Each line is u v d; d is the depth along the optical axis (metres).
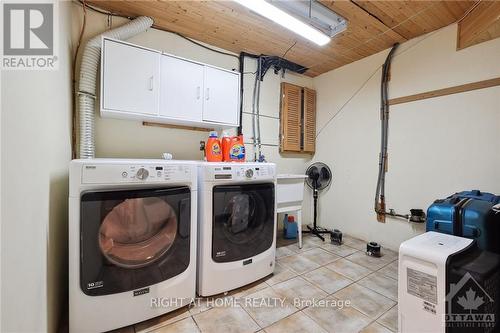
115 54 1.95
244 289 1.90
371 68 3.07
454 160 2.31
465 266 1.16
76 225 1.28
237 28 2.51
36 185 1.03
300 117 3.64
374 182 3.00
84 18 2.11
